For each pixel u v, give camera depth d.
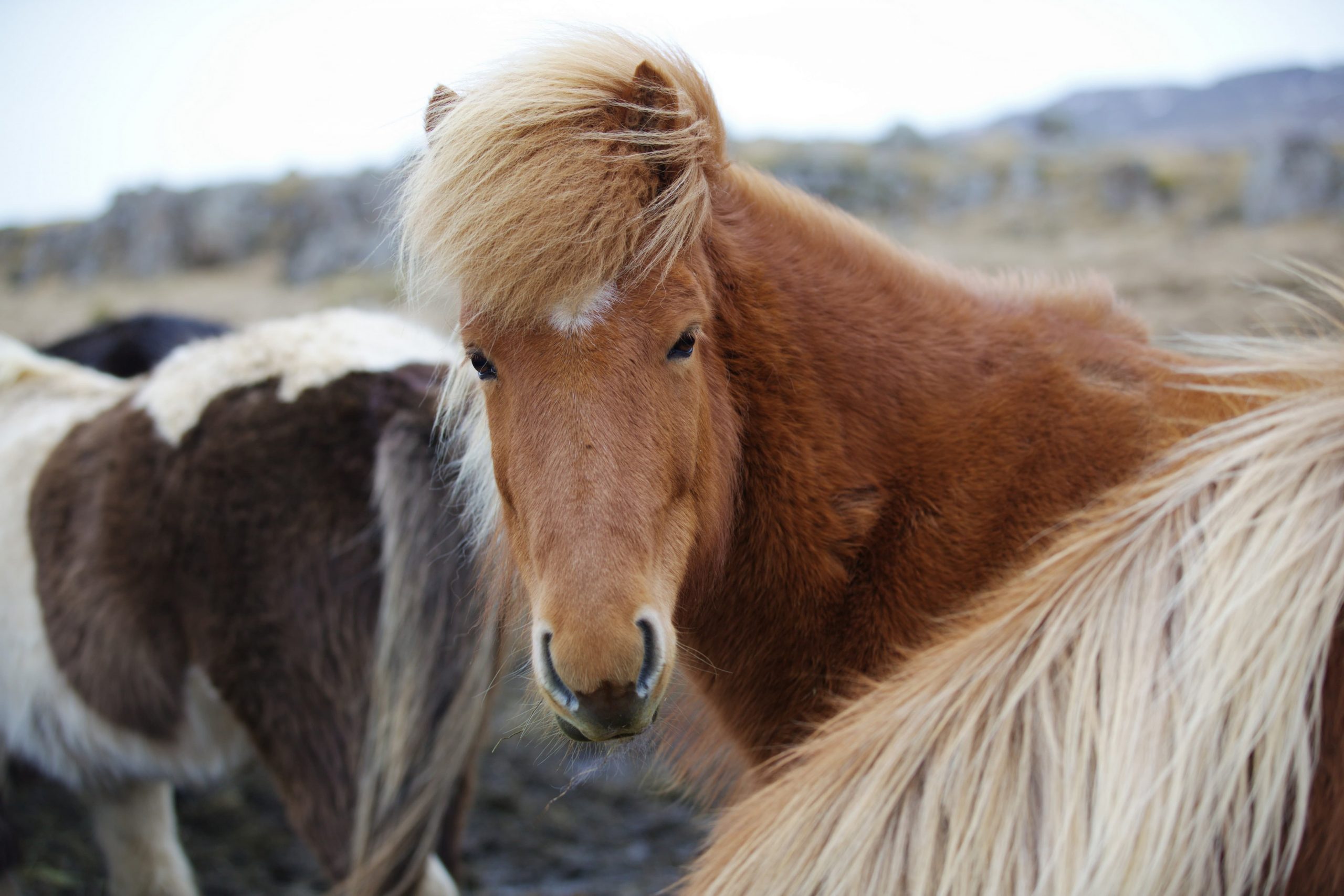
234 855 4.46
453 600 2.77
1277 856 1.08
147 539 2.90
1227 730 1.10
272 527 2.81
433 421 2.80
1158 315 10.81
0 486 3.26
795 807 1.27
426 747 2.75
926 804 1.18
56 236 27.30
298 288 20.61
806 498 1.76
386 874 2.72
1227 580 1.18
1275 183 18.73
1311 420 1.31
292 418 2.86
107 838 3.76
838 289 1.83
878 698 1.40
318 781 2.82
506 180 1.46
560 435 1.47
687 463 1.57
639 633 1.40
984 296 1.94
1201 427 1.76
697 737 2.16
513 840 4.46
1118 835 1.06
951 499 1.77
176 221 25.80
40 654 3.11
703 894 1.28
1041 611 1.29
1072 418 1.79
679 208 1.51
